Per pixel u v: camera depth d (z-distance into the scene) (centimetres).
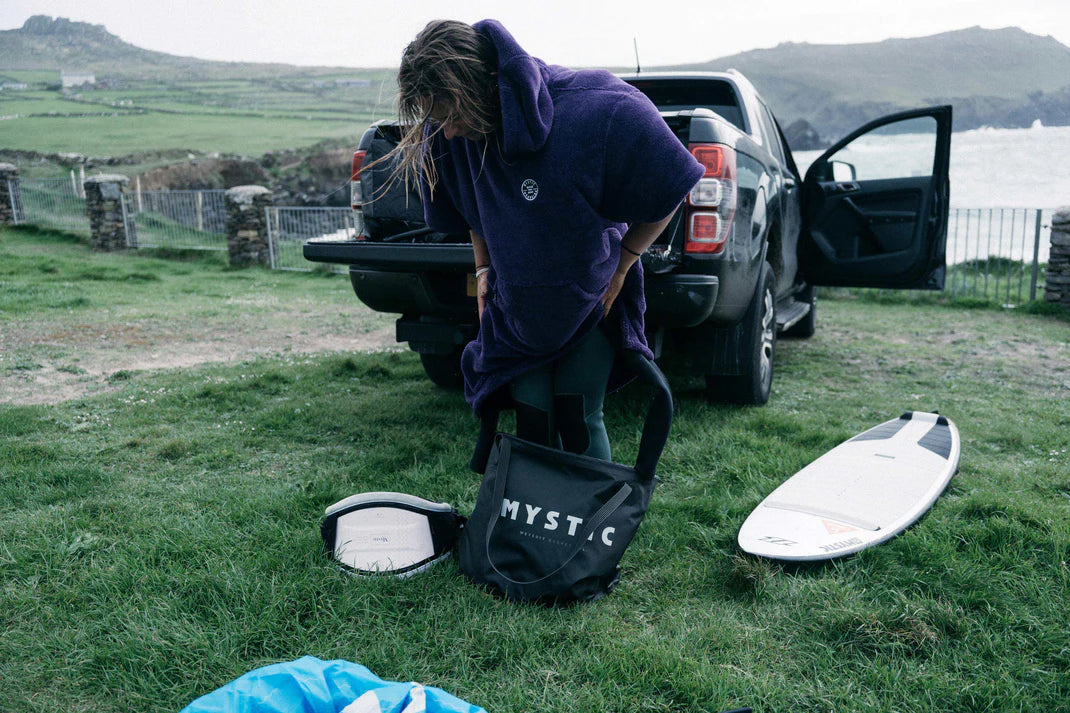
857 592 213
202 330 678
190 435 368
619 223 185
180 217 1393
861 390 467
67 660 183
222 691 139
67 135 6156
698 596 217
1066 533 241
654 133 169
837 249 520
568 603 207
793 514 258
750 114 452
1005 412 414
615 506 210
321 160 5075
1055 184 5200
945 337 658
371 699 135
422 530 227
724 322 363
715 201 326
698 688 171
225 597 208
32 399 441
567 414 218
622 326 206
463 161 189
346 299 895
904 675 178
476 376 220
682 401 419
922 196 476
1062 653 183
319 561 226
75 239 1534
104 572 222
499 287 194
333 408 412
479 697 170
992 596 208
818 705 169
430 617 199
